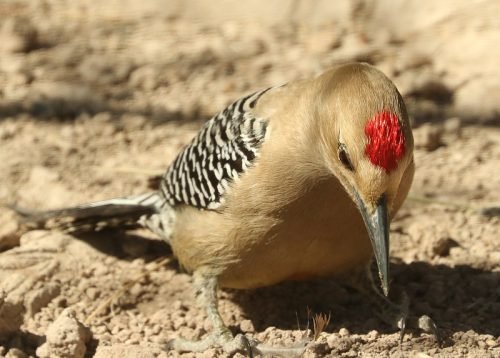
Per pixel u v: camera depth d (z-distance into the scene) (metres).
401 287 12.20
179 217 11.87
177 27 20.33
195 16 20.75
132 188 14.88
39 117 17.11
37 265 12.67
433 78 17.64
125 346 10.77
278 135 10.53
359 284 11.71
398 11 19.78
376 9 20.00
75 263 12.89
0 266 12.56
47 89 17.89
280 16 20.44
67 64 18.86
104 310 11.97
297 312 11.86
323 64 18.33
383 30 19.67
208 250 11.31
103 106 17.47
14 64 18.73
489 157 15.70
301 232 10.65
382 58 18.64
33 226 13.52
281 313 11.84
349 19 20.05
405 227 13.72
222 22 20.52
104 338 11.23
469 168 15.35
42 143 16.27
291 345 10.59
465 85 17.61
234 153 10.84
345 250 10.98
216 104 17.41
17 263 12.64
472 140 16.22
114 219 13.17
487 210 13.94
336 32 19.59
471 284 12.19
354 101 9.70
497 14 18.89
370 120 9.48
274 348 10.60
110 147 16.14
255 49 19.28
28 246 13.09
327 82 10.30
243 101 11.52
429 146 15.90
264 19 20.47
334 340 10.62
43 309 11.82
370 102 9.62
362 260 11.42
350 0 20.16
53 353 10.65
